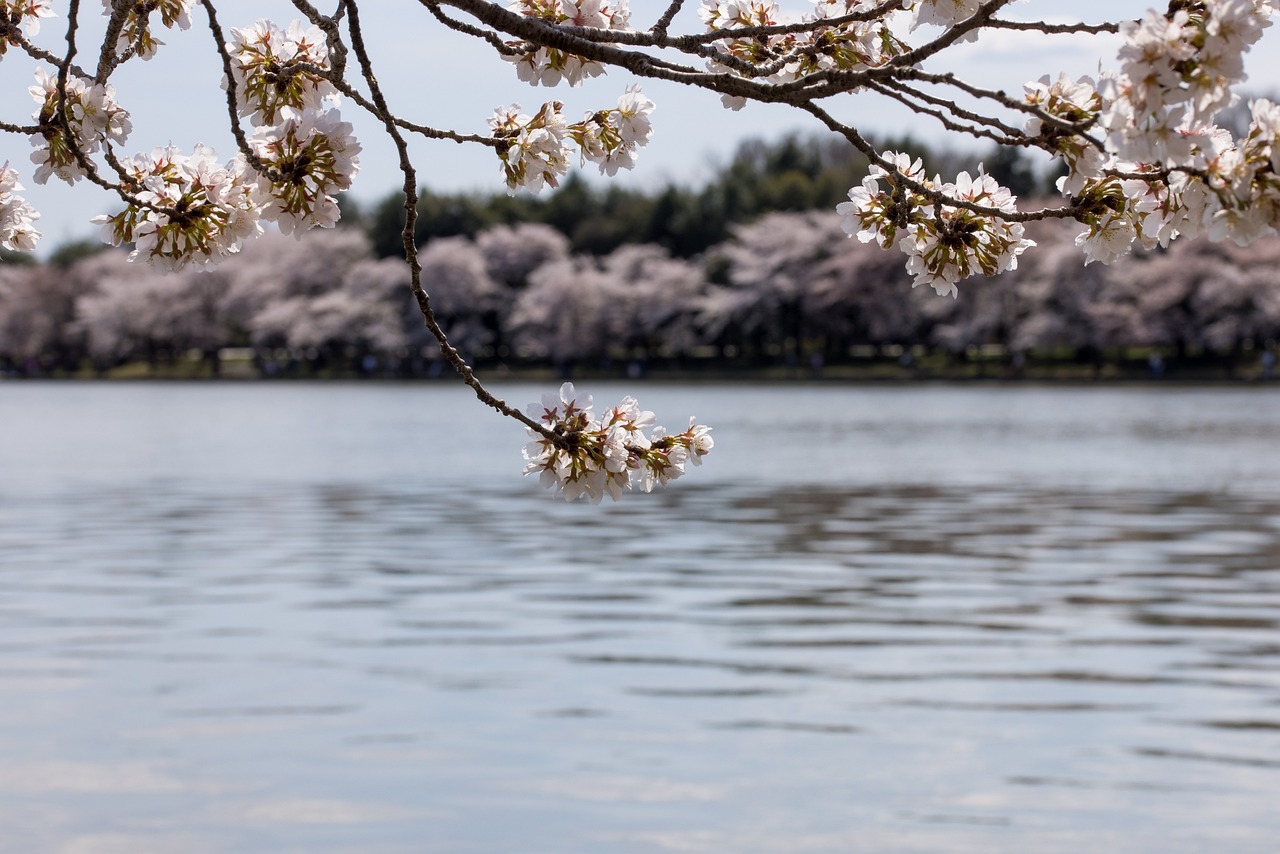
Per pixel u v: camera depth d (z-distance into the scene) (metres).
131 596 19.78
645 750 12.39
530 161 3.77
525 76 3.76
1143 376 99.50
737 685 14.55
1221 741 12.47
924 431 55.69
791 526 27.72
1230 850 9.92
